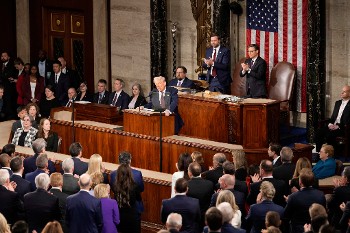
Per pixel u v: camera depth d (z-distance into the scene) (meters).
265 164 15.81
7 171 15.65
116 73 27.77
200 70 25.75
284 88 23.48
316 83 22.53
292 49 23.77
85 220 14.91
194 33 25.88
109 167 18.75
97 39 28.06
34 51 29.80
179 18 26.14
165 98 20.56
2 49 30.09
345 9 22.48
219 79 23.81
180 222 12.94
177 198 14.70
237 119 20.70
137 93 24.47
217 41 23.72
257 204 14.59
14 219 15.52
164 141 20.30
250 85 22.97
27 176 16.78
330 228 12.20
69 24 28.89
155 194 17.94
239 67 24.23
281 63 23.72
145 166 20.83
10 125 23.64
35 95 27.09
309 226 13.77
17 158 16.42
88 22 28.25
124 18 27.20
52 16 29.27
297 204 14.79
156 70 26.38
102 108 23.23
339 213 15.74
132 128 21.05
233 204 13.98
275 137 20.98
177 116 21.33
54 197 15.17
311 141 22.67
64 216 15.52
